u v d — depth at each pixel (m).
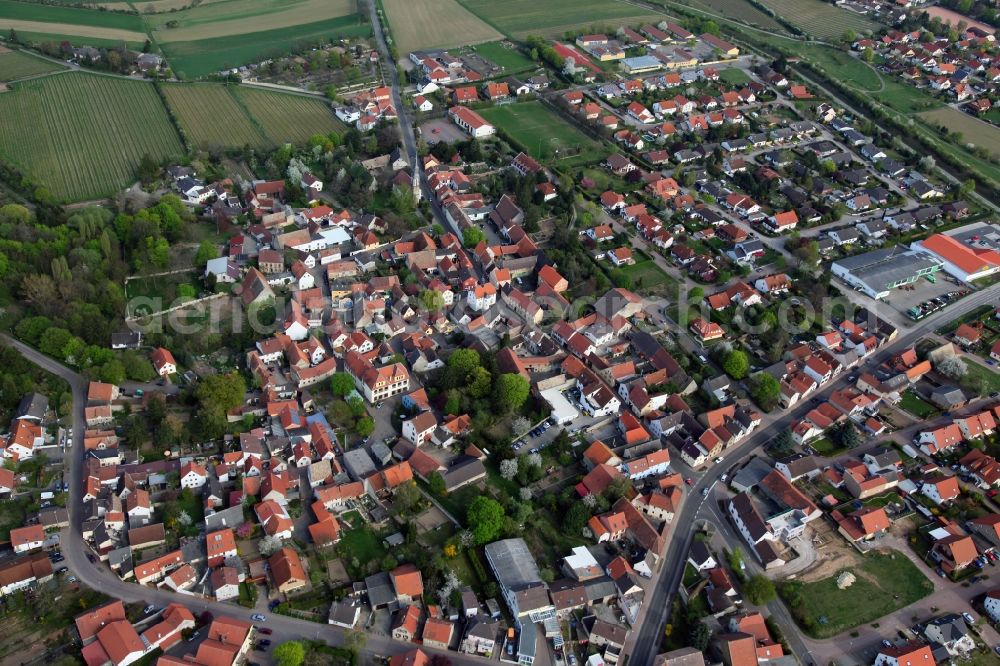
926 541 198.38
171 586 174.12
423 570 180.62
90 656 157.12
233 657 157.62
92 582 174.88
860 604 181.50
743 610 177.62
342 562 183.62
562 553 190.38
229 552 180.50
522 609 171.75
